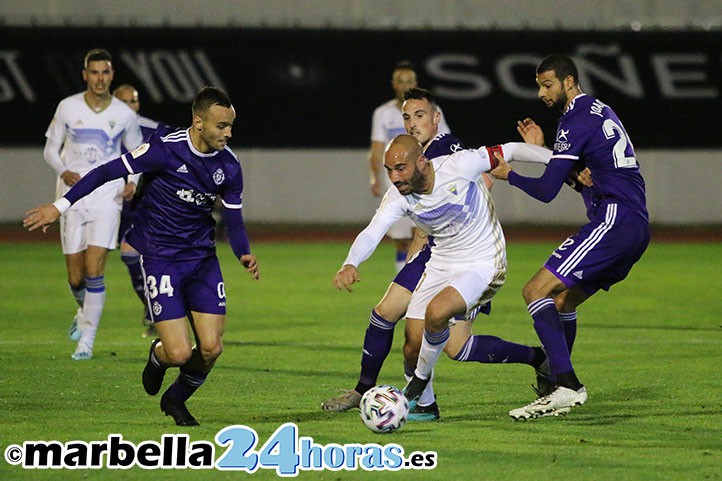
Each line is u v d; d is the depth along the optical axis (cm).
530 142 2633
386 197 2445
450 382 2988
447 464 2072
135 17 8644
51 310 4478
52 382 2930
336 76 8481
